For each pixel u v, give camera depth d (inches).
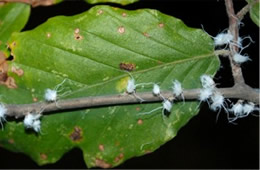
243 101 9.1
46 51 9.2
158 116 9.3
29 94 9.2
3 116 9.1
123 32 9.2
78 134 9.3
